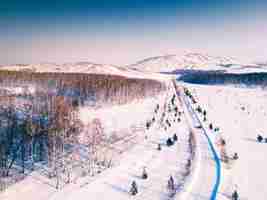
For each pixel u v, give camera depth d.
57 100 65.81
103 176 33.03
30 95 77.75
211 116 70.56
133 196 27.86
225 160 36.75
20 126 46.09
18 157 40.03
